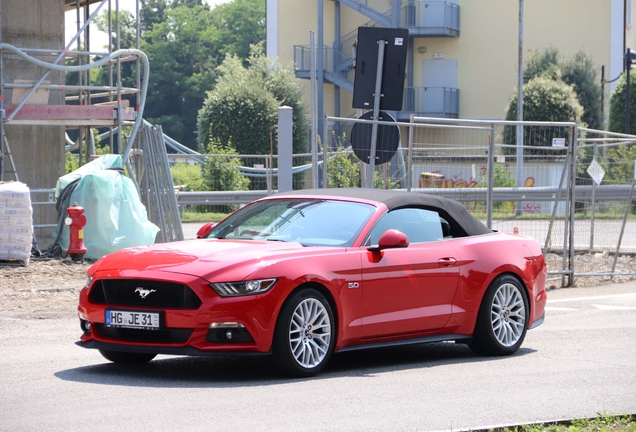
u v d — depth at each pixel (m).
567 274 20.94
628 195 23.03
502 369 11.17
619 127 53.78
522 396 9.44
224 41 130.50
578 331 14.56
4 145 24.11
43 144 24.72
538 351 12.69
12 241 19.27
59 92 24.98
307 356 10.17
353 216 11.22
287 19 67.12
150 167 23.80
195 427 7.77
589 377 10.60
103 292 10.05
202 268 9.69
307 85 66.50
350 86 63.09
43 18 24.52
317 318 10.24
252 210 11.98
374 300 10.76
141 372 10.50
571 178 20.67
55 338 12.88
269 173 29.91
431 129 18.89
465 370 11.08
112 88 23.47
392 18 62.06
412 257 11.23
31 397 8.94
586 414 8.68
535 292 12.87
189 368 10.84
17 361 11.09
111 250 20.66
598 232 23.83
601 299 18.69
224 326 9.49
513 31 63.66
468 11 64.31
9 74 23.94
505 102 63.84
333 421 8.09
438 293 11.49
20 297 16.41
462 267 11.80
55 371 10.46
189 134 123.19
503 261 12.30
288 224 11.30
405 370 11.04
